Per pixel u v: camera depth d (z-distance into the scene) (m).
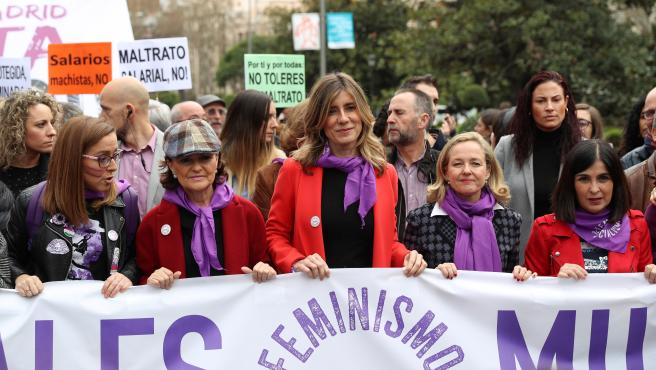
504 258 4.48
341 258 4.19
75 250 4.03
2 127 5.00
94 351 4.02
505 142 5.50
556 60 25.28
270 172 4.79
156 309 4.05
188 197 4.16
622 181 4.44
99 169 4.00
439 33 27.42
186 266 4.14
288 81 8.41
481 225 4.43
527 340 4.22
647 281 4.25
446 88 26.72
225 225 4.16
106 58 7.49
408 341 4.14
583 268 4.29
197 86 49.12
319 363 4.11
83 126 4.00
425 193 5.43
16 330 3.97
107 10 8.45
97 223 4.09
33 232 4.04
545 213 5.32
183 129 4.03
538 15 25.30
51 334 3.99
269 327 4.09
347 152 4.26
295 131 5.46
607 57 25.88
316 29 27.20
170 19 44.81
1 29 8.48
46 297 3.98
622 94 25.84
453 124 8.54
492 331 4.20
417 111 5.38
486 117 9.36
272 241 4.25
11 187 5.06
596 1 26.23
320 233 4.17
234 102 5.52
